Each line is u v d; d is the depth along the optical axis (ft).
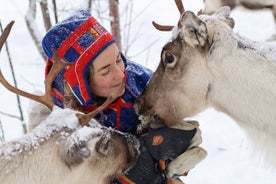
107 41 10.00
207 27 10.54
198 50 10.62
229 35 10.50
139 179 10.05
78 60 9.90
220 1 27.35
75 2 21.95
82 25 10.03
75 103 10.30
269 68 10.19
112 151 9.89
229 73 10.36
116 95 10.20
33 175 9.40
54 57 9.55
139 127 10.57
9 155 9.50
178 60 10.86
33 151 9.50
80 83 9.96
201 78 10.75
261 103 10.23
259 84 10.18
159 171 10.01
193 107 11.07
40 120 10.24
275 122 10.24
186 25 10.39
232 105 10.57
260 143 10.73
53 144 9.47
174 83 10.96
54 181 9.41
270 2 27.61
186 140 10.02
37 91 10.27
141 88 11.18
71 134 9.35
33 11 17.58
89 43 9.93
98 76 10.03
